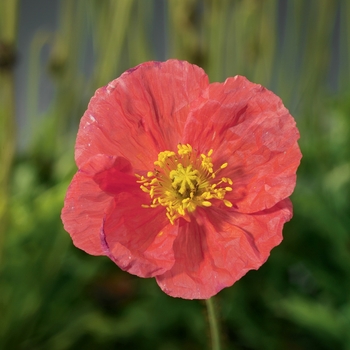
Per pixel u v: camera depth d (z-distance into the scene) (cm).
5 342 50
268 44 61
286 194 33
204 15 56
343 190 57
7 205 48
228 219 34
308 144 62
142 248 33
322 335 49
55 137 62
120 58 62
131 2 49
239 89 33
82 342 51
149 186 34
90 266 52
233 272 33
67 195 32
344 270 52
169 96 34
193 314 50
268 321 52
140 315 51
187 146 34
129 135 34
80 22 64
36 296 50
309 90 62
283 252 53
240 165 34
